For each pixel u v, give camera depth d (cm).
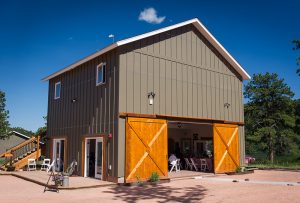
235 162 1828
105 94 1437
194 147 2133
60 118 1862
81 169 1560
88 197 996
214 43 1795
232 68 1930
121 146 1317
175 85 1569
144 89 1428
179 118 1556
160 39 1535
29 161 1897
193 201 916
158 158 1426
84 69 1652
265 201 896
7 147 4475
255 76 3841
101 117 1447
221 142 1758
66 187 1154
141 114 1391
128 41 1366
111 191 1127
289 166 2423
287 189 1127
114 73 1383
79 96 1669
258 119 3759
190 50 1680
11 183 1348
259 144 3791
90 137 1515
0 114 3684
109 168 1345
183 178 1494
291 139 3709
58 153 1867
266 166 2409
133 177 1316
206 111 1711
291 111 3800
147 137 1398
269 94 3738
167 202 905
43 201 921
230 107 1869
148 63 1462
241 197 970
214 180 1440
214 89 1783
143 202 908
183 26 1661
